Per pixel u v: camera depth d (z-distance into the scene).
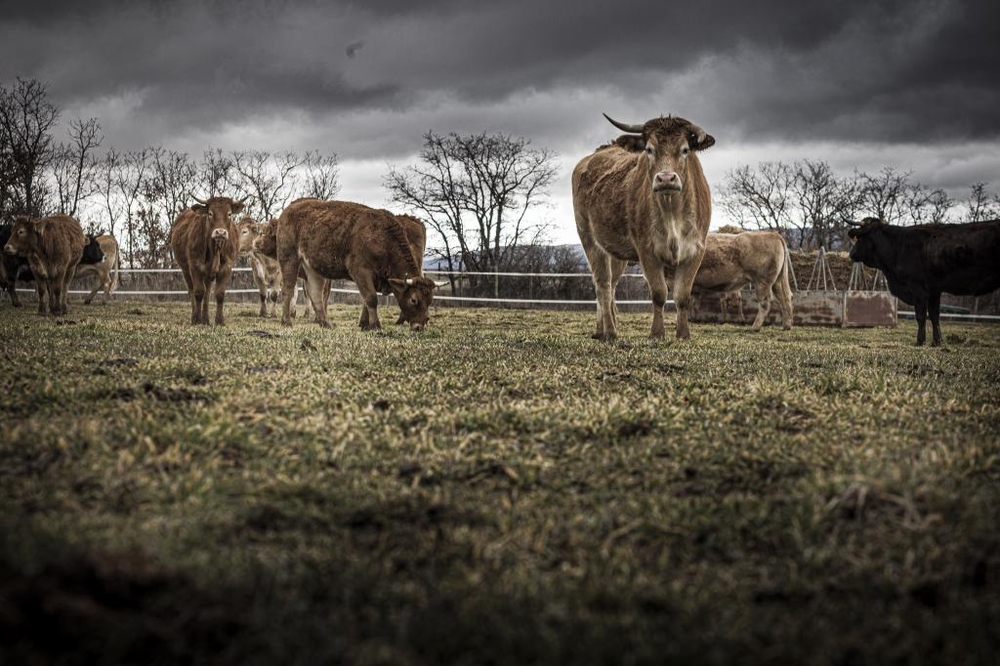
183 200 49.19
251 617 2.25
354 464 4.08
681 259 12.17
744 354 9.85
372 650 2.15
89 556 2.34
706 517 3.34
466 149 40.00
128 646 2.00
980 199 54.53
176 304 26.42
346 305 28.19
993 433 4.91
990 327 24.11
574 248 37.75
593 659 2.15
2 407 5.01
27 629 2.01
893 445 4.55
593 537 3.13
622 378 7.19
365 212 14.62
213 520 3.16
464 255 41.03
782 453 4.33
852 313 20.72
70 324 13.32
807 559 2.89
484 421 5.01
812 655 2.21
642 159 12.30
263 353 8.53
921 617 2.46
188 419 4.68
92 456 3.92
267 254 19.80
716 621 2.44
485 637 2.26
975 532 3.06
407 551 2.91
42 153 40.97
